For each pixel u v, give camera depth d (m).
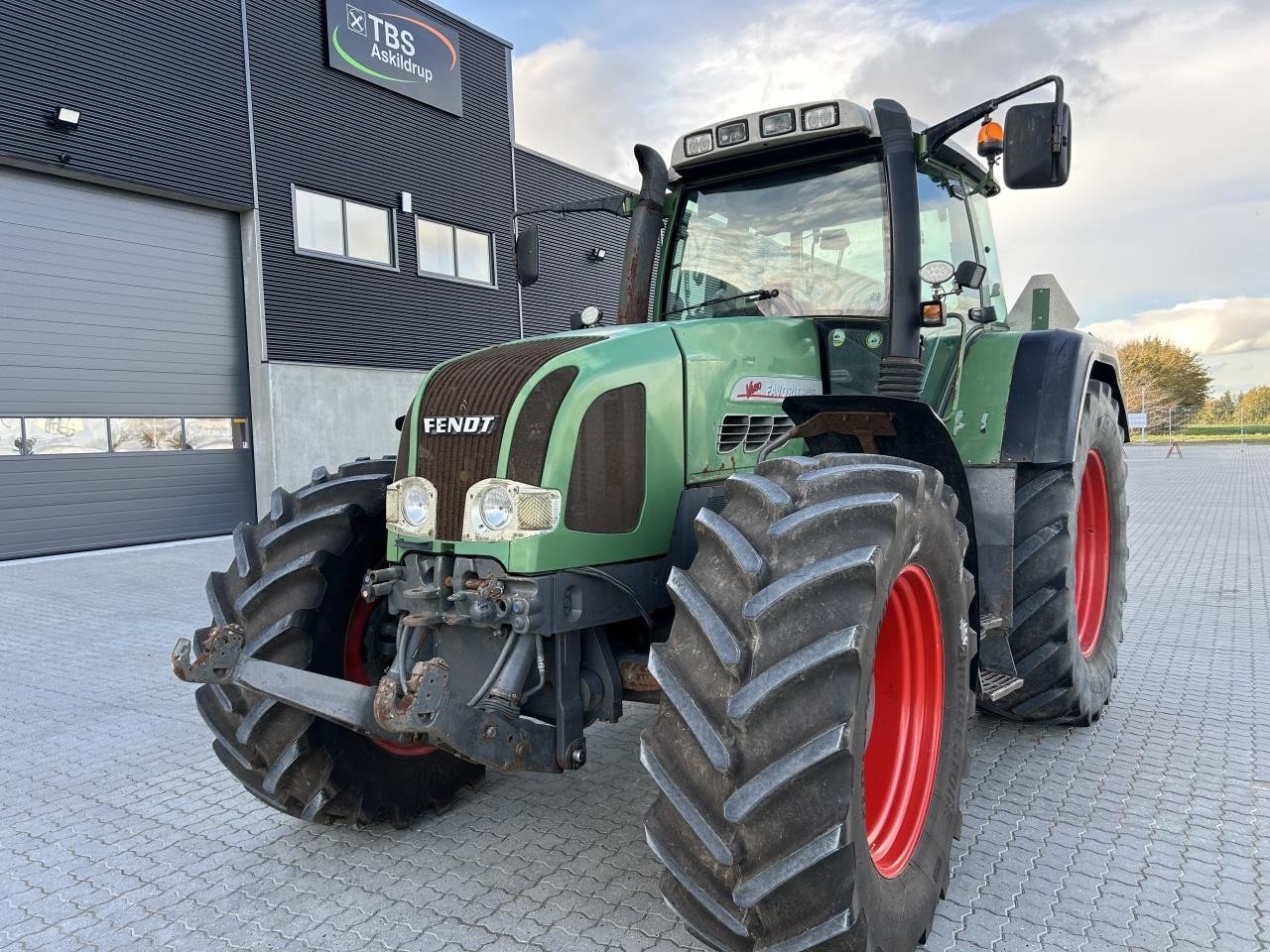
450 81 14.99
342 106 13.20
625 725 4.03
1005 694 3.06
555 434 2.23
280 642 2.63
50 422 10.29
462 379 2.41
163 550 10.57
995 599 3.25
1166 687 4.34
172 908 2.51
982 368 3.53
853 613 1.80
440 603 2.31
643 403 2.42
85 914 2.49
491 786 3.34
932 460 2.66
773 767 1.72
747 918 1.76
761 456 2.66
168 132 11.01
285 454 12.48
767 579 1.86
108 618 6.73
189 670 2.42
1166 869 2.57
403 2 14.05
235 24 11.71
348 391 13.39
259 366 12.24
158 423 11.34
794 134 2.98
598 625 2.31
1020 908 2.37
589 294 18.45
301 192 12.70
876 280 3.01
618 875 2.63
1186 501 13.47
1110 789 3.14
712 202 3.39
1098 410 3.83
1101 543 4.15
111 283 10.79
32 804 3.28
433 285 14.83
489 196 15.93
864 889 1.81
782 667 1.75
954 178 3.68
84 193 10.52
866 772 2.32
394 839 2.91
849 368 3.02
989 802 3.05
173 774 3.58
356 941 2.31
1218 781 3.20
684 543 2.53
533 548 2.19
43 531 10.25
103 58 10.35
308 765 2.68
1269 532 9.90
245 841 2.94
